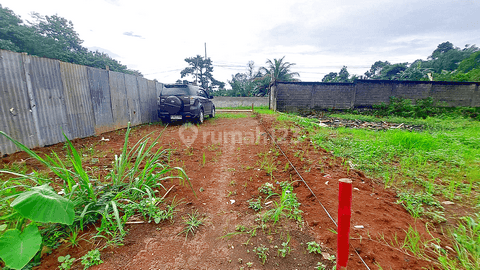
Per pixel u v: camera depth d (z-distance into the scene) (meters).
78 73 5.98
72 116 5.77
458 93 15.75
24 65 4.53
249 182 3.27
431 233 2.09
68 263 1.65
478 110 15.18
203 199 2.75
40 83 4.87
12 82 4.30
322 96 16.77
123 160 2.93
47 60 5.05
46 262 1.66
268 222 2.26
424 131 8.18
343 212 1.32
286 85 16.88
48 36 25.72
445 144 5.45
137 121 9.09
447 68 43.53
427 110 15.23
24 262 1.46
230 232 2.11
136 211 2.40
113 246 1.87
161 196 2.78
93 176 3.16
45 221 1.57
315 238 1.99
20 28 20.36
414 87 16.00
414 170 3.80
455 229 2.17
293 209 2.45
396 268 1.63
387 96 16.34
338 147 5.25
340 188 1.32
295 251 1.84
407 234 1.97
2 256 1.43
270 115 13.21
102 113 6.95
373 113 15.80
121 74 7.96
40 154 4.33
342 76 42.47
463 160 4.23
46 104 5.02
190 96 8.93
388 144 5.40
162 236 2.04
